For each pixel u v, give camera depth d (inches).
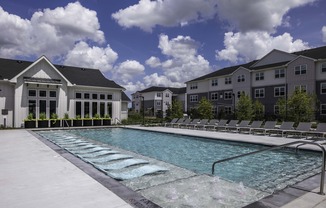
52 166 237.8
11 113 790.5
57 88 866.1
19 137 500.4
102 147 376.5
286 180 225.0
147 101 2447.1
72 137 539.2
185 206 144.3
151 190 172.9
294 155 366.9
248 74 1289.4
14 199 150.9
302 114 753.0
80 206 139.2
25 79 797.2
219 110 1460.4
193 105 1668.3
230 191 171.3
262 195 163.9
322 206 138.3
